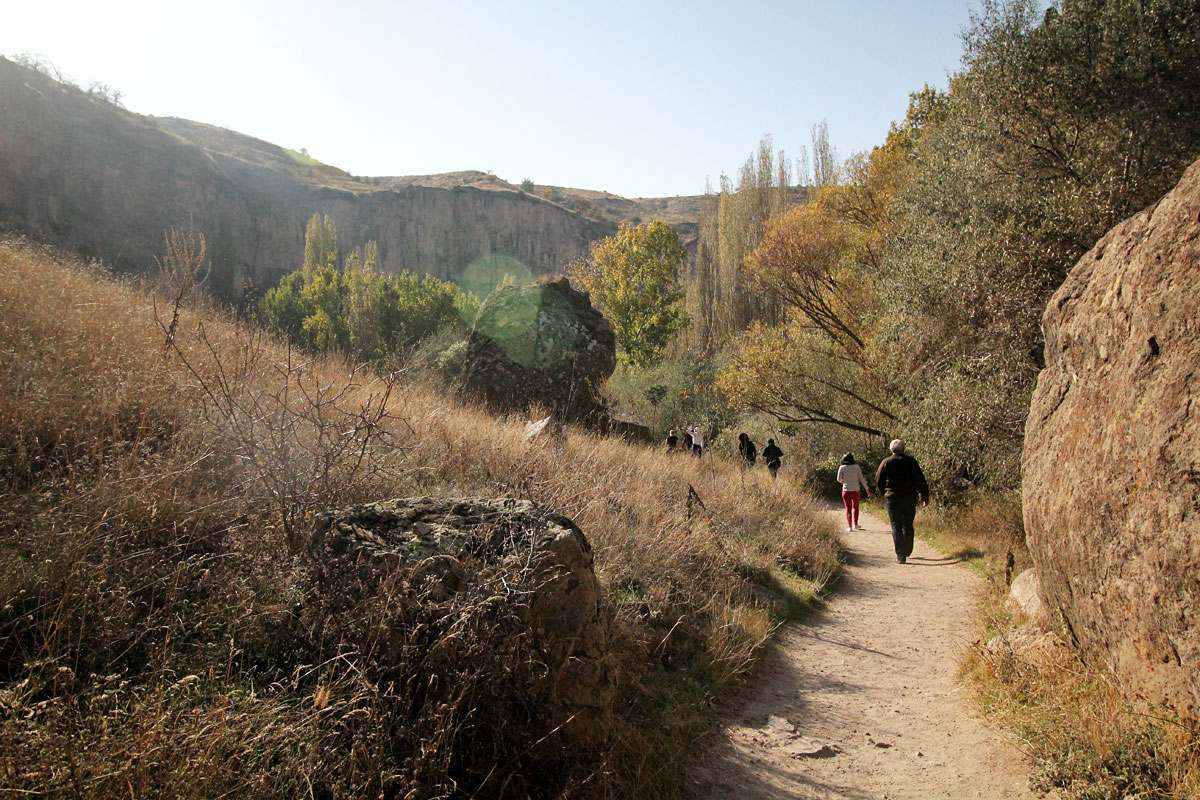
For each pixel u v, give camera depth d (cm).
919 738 427
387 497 469
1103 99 1110
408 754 259
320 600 304
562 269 10800
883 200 2158
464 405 1086
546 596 308
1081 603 418
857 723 449
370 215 10331
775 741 411
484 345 1492
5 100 6475
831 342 2259
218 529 388
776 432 2428
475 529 328
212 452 441
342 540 321
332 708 252
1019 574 706
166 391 520
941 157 1370
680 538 691
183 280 608
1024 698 440
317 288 3653
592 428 1442
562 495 629
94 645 277
